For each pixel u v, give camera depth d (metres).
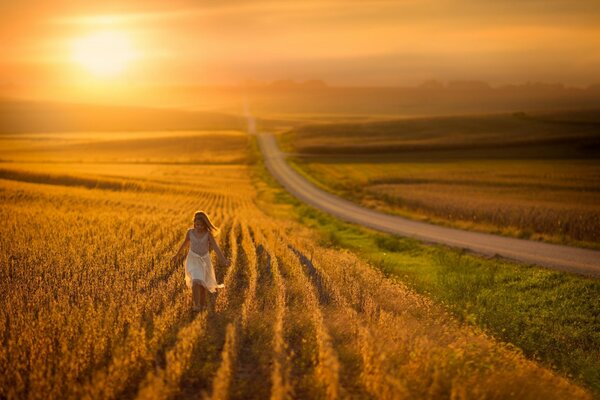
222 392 6.17
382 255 23.06
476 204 39.19
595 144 103.12
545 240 27.59
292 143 127.19
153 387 6.10
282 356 7.36
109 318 8.64
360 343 7.88
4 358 6.92
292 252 17.34
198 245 10.30
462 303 14.32
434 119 153.38
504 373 7.25
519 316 14.02
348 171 80.88
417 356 7.28
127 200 38.19
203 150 120.06
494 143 107.06
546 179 63.19
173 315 9.19
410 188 57.69
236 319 9.16
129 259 14.50
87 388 6.08
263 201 52.53
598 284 16.73
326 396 6.20
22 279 11.74
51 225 20.91
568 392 7.34
